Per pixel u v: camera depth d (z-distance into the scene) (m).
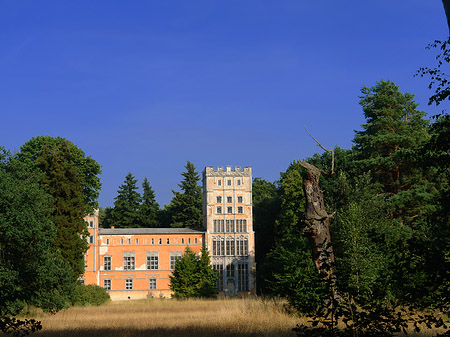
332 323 10.56
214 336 24.58
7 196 36.25
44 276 39.25
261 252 98.81
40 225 38.44
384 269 10.22
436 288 9.55
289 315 28.27
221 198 92.81
